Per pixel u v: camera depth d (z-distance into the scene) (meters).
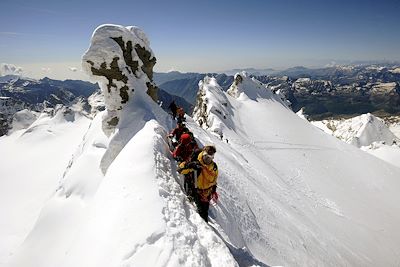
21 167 79.44
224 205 12.48
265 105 81.94
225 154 24.62
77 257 7.02
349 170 56.97
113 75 15.05
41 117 114.75
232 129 58.41
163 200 7.45
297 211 27.22
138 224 6.64
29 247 13.42
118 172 8.71
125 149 10.05
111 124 15.41
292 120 77.19
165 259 5.95
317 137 70.06
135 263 5.93
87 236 7.34
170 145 11.41
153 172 8.43
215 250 6.84
